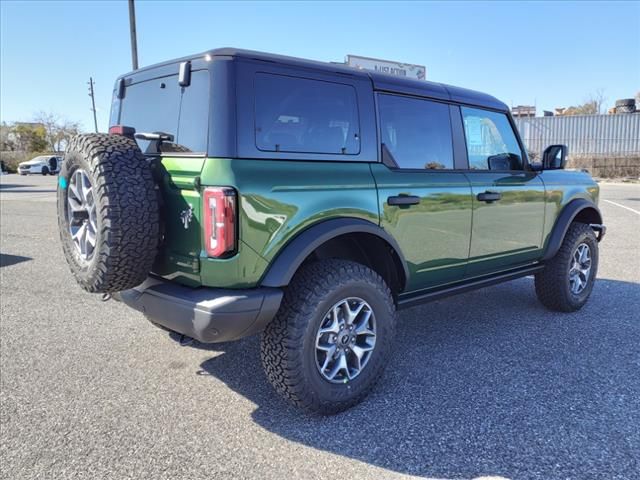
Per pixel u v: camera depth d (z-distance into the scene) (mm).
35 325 4680
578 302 5051
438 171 3748
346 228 3016
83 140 2814
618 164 28297
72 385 3463
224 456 2652
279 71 2895
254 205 2660
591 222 5426
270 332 2889
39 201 16922
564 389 3357
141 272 2787
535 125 33156
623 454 2627
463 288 4074
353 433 2865
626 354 3951
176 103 2971
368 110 3316
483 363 3799
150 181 2746
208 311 2592
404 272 3480
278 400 3268
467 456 2633
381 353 3225
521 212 4395
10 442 2773
